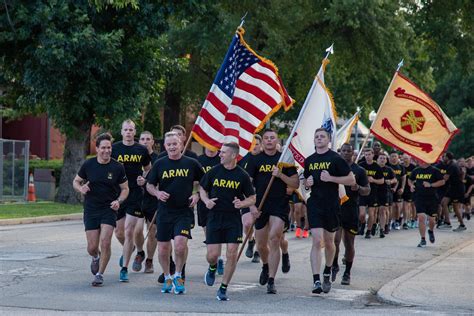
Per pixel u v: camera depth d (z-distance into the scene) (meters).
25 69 38.12
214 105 18.39
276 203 16.44
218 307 14.38
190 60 53.38
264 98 18.66
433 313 13.79
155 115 56.16
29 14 36.16
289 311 14.20
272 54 49.06
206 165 19.92
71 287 16.12
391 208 34.09
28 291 15.54
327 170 16.14
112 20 38.78
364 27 52.25
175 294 15.62
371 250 25.41
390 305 15.03
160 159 15.74
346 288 17.41
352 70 55.47
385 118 24.00
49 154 65.81
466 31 57.91
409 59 54.84
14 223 31.45
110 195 16.41
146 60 40.50
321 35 54.19
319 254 16.30
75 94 39.16
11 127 66.31
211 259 15.54
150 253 18.22
